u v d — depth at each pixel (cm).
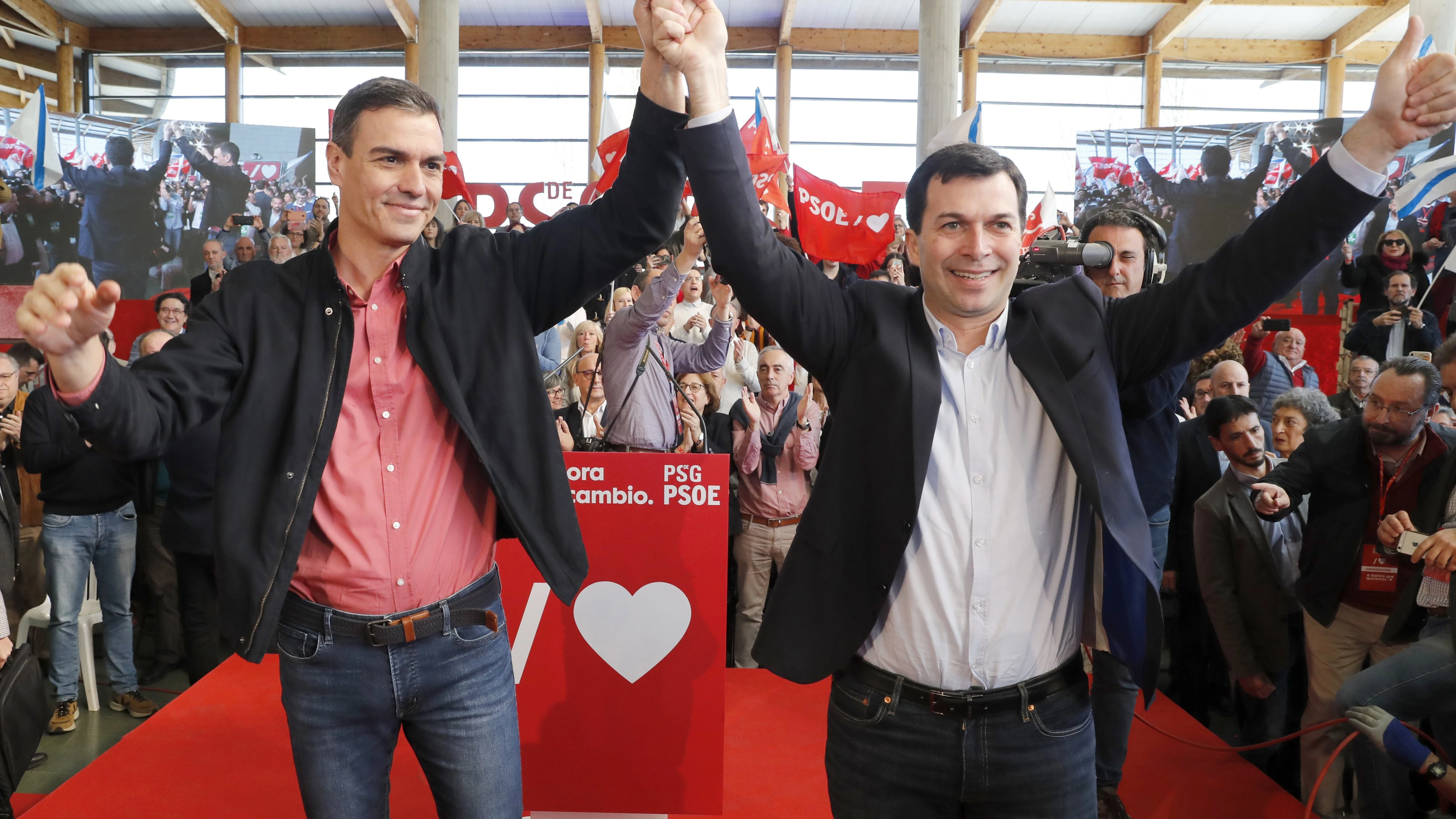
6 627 210
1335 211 117
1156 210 767
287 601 130
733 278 132
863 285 141
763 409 375
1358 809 238
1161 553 234
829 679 331
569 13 1325
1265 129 731
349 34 1349
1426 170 499
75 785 255
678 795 199
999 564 129
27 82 1329
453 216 430
